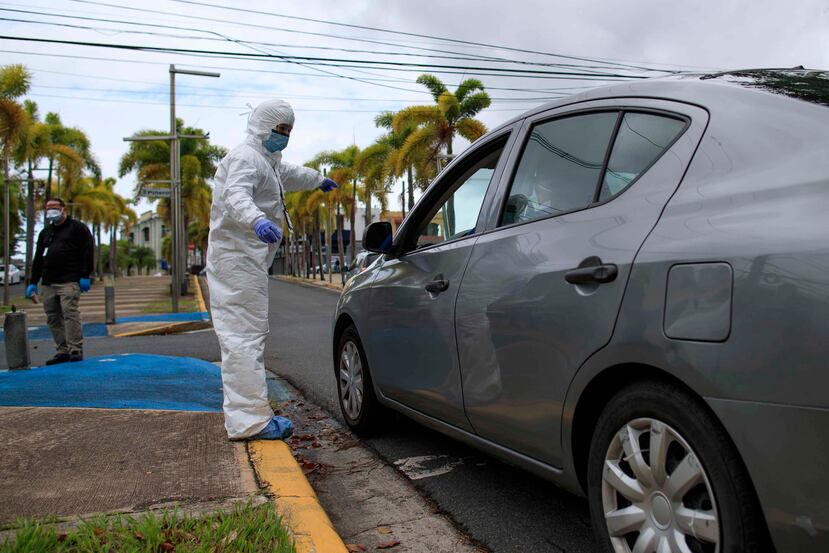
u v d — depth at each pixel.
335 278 56.31
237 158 4.04
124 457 3.80
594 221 2.54
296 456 4.33
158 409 5.13
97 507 3.02
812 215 1.78
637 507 2.20
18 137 24.09
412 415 3.91
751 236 1.89
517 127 3.34
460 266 3.31
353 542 3.06
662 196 2.29
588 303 2.40
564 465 2.61
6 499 3.13
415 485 3.77
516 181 3.18
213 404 5.58
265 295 4.25
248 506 2.93
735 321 1.86
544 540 3.01
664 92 2.54
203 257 100.75
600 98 2.84
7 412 4.91
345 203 43.16
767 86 2.28
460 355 3.22
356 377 4.73
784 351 1.73
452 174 3.82
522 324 2.75
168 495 3.18
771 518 1.76
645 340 2.13
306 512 2.98
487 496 3.56
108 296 15.59
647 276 2.18
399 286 3.93
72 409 5.03
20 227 60.28
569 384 2.49
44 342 12.07
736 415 1.83
